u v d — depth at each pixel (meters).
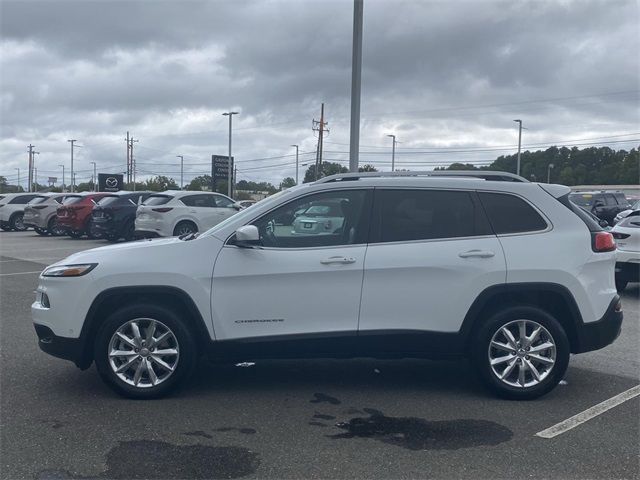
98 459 4.32
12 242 22.50
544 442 4.64
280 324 5.45
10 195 30.59
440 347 5.53
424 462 4.30
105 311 5.56
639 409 5.34
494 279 5.45
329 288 5.43
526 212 5.64
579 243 5.56
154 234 18.64
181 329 5.43
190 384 5.94
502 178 5.87
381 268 5.42
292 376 6.21
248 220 5.56
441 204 5.62
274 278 5.40
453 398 5.60
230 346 5.44
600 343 5.59
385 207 5.59
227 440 4.65
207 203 19.56
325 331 5.45
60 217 23.47
